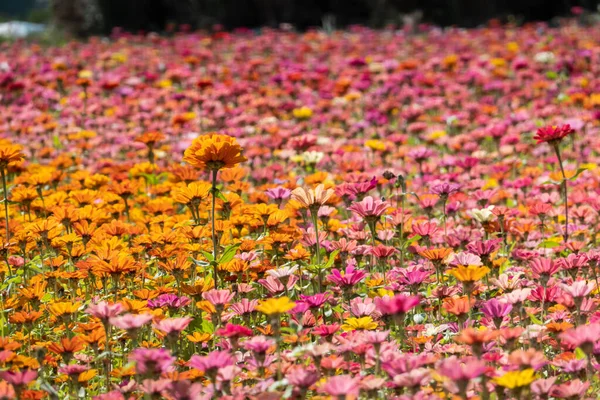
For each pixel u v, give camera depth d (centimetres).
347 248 554
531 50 1833
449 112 1205
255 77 1589
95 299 486
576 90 1271
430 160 1016
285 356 386
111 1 3145
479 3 3136
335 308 489
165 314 488
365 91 1418
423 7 3103
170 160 1049
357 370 386
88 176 791
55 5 3148
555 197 684
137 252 565
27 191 661
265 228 575
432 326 452
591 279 561
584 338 339
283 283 469
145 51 2227
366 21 3219
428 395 349
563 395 342
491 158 996
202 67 1875
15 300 504
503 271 554
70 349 405
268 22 3284
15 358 393
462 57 1661
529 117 1196
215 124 1174
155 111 1245
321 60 1941
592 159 935
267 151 952
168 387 334
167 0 3294
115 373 399
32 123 1209
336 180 803
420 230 555
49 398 399
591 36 2177
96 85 1602
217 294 441
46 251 595
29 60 1975
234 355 390
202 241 613
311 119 1182
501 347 407
